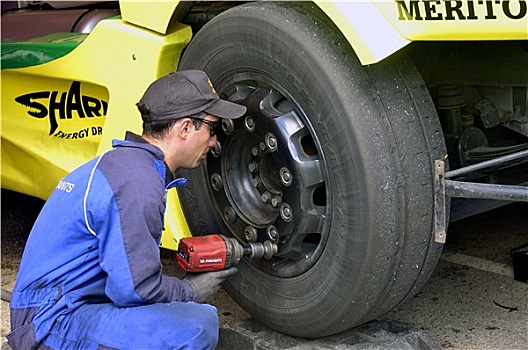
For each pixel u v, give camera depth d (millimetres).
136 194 2428
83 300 2553
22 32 4223
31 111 4215
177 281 2627
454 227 4508
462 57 3000
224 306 3738
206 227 3268
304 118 2781
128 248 2400
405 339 2998
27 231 5062
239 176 3119
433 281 3840
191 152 2688
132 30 3375
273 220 2953
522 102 2957
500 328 3336
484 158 3104
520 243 4199
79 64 3684
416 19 2416
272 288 3053
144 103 2660
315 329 2936
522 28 2225
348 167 2639
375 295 2744
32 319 2547
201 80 2672
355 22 2502
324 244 2824
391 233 2643
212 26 3031
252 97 2918
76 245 2512
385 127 2627
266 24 2799
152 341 2436
